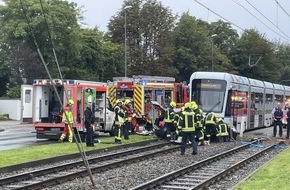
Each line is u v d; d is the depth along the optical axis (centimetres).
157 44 7675
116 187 1525
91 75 7200
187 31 8769
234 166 1928
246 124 3797
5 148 2528
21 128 4638
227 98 3256
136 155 2381
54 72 6362
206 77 3306
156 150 2612
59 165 1858
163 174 1800
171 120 3003
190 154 2477
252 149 2770
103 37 7969
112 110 3353
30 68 6331
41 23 6141
